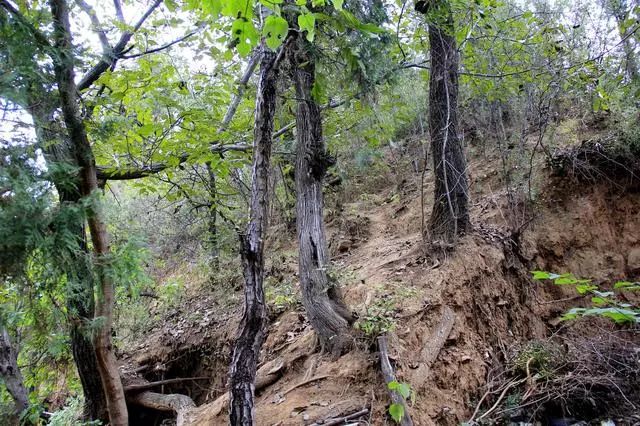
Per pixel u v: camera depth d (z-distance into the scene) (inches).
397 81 211.5
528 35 241.1
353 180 402.0
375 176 406.3
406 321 177.9
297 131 187.3
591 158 287.1
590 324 235.5
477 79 259.6
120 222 243.4
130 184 316.2
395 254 262.8
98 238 106.5
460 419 156.1
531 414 167.5
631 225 268.7
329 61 165.2
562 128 301.7
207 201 312.8
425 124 396.2
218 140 223.8
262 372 184.9
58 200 102.1
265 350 213.9
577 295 252.1
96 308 116.4
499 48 253.0
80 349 204.5
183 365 278.2
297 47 149.2
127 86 177.5
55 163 89.3
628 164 277.3
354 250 312.5
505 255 250.7
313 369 171.0
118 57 189.8
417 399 148.2
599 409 171.8
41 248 83.7
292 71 166.7
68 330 113.5
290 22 126.0
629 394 176.2
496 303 225.9
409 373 156.2
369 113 220.7
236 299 303.1
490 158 340.2
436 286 204.5
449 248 233.9
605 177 282.2
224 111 288.2
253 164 129.3
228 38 175.3
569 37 260.4
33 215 80.8
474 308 211.8
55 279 92.6
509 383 183.2
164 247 392.2
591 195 281.1
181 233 384.2
